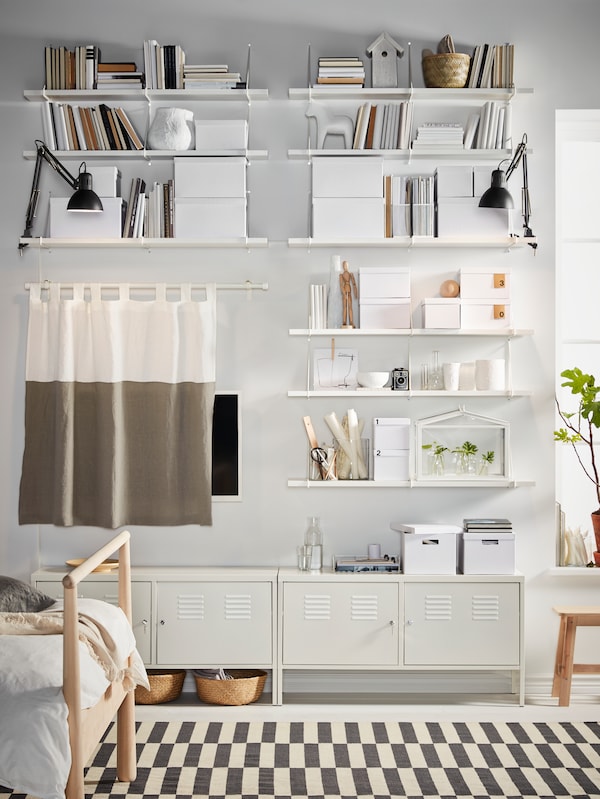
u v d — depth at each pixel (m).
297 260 4.13
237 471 4.10
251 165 4.12
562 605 4.12
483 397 4.14
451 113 4.15
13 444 4.11
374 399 4.16
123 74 4.02
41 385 4.03
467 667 3.84
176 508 4.00
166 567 4.06
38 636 2.63
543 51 4.14
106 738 3.51
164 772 3.17
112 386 3.95
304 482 3.92
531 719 3.76
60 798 2.29
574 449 4.16
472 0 4.14
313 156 4.02
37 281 4.11
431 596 3.84
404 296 4.01
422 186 4.04
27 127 4.11
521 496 4.14
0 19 4.11
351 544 4.12
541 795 3.00
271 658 3.84
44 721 2.32
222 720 3.72
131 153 4.00
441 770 3.21
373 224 4.01
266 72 4.12
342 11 4.14
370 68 4.13
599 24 4.15
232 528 4.12
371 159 4.01
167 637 3.84
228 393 4.10
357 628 3.84
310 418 4.06
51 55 4.03
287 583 3.84
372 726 3.67
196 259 4.13
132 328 4.02
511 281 4.13
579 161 4.48
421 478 4.03
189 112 4.04
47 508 4.02
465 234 4.01
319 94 4.02
